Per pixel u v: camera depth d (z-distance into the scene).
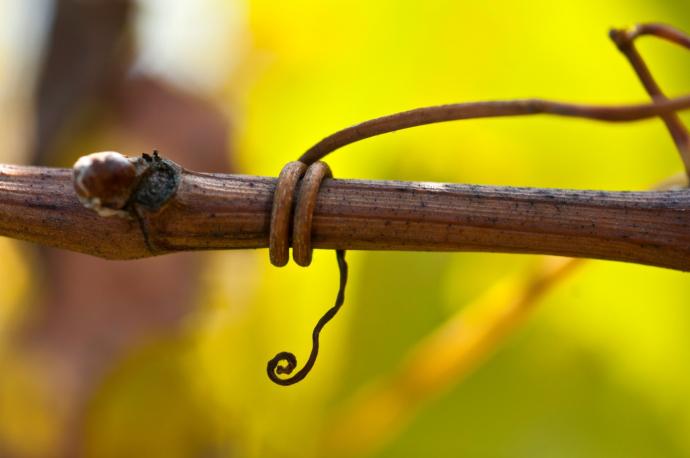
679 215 0.19
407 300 0.29
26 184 0.19
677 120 0.21
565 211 0.19
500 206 0.19
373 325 0.29
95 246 0.19
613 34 0.21
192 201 0.19
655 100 0.21
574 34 0.28
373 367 0.29
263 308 0.30
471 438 0.29
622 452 0.28
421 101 0.28
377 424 0.27
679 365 0.28
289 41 0.28
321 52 0.28
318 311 0.30
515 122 0.28
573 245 0.19
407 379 0.26
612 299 0.28
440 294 0.29
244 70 0.29
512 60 0.28
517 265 0.29
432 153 0.28
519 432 0.29
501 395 0.29
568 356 0.28
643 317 0.28
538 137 0.28
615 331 0.28
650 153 0.28
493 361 0.29
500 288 0.24
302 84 0.29
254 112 0.29
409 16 0.28
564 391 0.28
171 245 0.19
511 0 0.28
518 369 0.29
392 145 0.28
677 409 0.28
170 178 0.19
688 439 0.28
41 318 0.33
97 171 0.18
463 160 0.28
